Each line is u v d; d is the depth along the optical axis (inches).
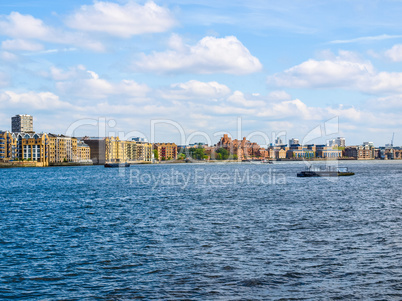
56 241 1536.7
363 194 3390.7
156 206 2630.4
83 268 1179.9
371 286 1022.4
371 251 1334.9
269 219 2012.8
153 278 1090.1
